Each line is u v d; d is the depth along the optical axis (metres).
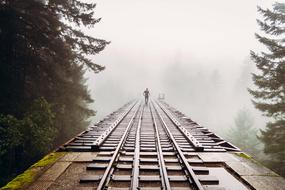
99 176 4.81
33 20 11.37
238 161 6.06
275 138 13.58
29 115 9.99
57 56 12.49
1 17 10.28
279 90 13.67
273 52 13.07
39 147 10.33
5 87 10.66
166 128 10.55
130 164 5.79
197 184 4.32
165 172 5.03
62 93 13.67
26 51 11.77
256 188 4.40
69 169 5.36
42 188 4.29
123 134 9.12
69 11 12.41
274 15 13.59
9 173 10.70
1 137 9.63
